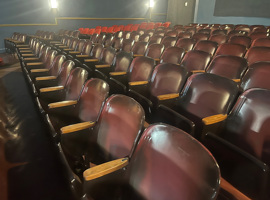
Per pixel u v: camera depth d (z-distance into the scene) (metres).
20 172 1.45
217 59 2.17
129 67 2.32
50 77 2.18
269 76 1.69
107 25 9.78
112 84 2.21
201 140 1.18
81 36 6.61
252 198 0.97
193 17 9.61
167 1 11.19
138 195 0.78
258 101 1.09
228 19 7.86
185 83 1.68
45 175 1.43
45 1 7.93
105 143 1.03
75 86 1.71
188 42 3.53
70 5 8.54
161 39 4.19
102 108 1.10
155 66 2.03
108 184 0.79
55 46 4.90
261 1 6.61
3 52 7.33
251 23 7.08
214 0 8.30
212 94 1.36
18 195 1.27
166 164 0.71
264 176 0.85
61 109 1.46
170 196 0.68
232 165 1.01
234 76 2.00
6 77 3.98
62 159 1.05
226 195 1.04
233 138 1.19
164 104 1.55
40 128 2.06
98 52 3.41
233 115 1.20
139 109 0.92
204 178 0.60
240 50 2.68
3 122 2.19
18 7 7.41
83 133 1.12
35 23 7.91
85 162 1.16
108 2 9.48
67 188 1.31
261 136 1.05
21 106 2.62
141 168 0.78
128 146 0.91
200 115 1.41
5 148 1.72
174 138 0.71
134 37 5.11
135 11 10.39
